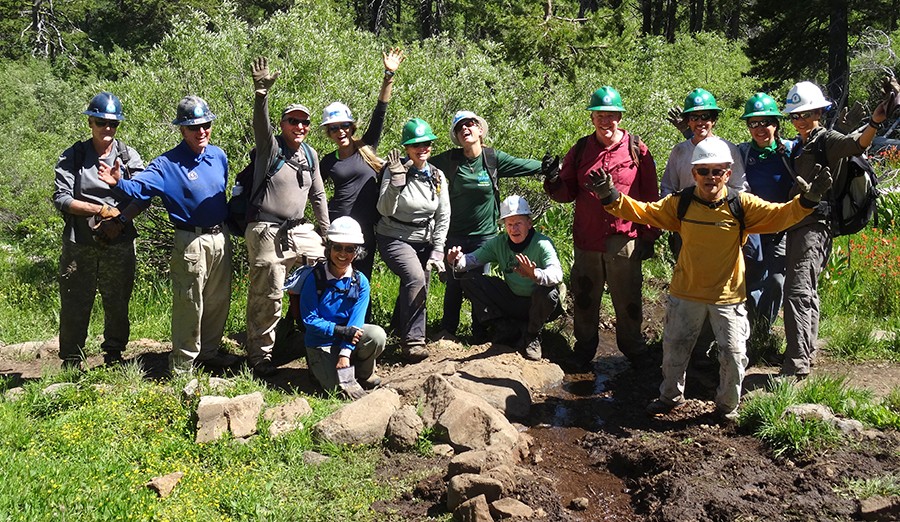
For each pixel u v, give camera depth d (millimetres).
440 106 10109
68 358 6551
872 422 5223
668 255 9391
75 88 23438
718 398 5480
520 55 16469
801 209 4938
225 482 4781
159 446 5168
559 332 7465
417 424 5258
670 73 21750
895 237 10109
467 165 6934
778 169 6117
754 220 5184
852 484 4504
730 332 5324
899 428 5125
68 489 4516
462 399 5344
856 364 6414
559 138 9664
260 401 5465
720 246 5238
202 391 5777
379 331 6090
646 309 8289
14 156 14820
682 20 42906
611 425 5684
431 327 7645
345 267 5965
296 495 4707
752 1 36406
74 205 6039
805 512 4301
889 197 11094
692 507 4410
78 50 29531
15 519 4172
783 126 16422
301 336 6941
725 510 4324
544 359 6781
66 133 13281
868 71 23531
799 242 5816
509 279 6781
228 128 8992
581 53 16703
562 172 6426
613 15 17875
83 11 34250
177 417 5457
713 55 25719
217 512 4527
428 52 10852
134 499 4496
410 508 4609
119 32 32156
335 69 9992
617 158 6227
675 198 5320
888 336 6910
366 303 6059
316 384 6227
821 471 4645
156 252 9516
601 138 6219
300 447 5191
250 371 6355
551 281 6324
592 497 4789
